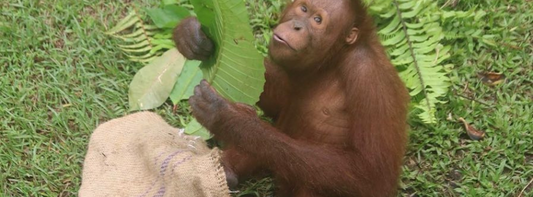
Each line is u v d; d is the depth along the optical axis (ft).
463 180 10.83
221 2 9.53
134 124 10.61
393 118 9.96
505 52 11.73
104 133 10.55
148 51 11.71
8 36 11.69
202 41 10.37
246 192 10.73
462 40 11.82
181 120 11.14
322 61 10.18
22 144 10.91
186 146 10.44
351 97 10.01
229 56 10.04
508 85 11.47
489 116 11.25
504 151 10.96
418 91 11.25
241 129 9.96
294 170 10.01
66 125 11.06
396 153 9.99
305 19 10.00
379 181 9.97
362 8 10.11
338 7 10.01
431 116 11.00
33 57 11.54
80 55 11.61
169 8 11.67
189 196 9.95
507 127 11.10
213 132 10.05
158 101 11.20
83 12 11.99
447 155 11.01
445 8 12.03
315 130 10.41
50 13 11.90
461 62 11.69
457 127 11.21
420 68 11.35
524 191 10.75
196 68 11.21
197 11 10.02
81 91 11.36
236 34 9.79
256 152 10.01
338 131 10.33
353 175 9.97
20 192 10.64
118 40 11.73
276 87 10.70
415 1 11.67
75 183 10.71
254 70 9.99
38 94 11.27
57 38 11.75
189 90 11.20
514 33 11.89
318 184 10.03
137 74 11.26
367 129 9.91
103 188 10.20
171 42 11.62
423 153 11.01
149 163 10.20
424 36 11.60
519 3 12.10
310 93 10.42
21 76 11.41
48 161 10.84
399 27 11.66
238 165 10.59
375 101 9.93
